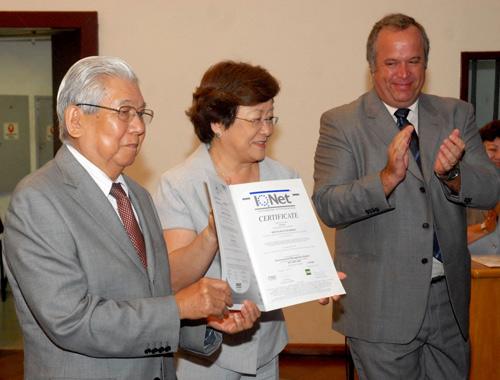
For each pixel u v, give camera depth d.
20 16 4.59
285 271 1.74
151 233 1.77
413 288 2.27
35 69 7.26
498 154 3.70
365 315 2.32
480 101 4.67
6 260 1.59
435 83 4.61
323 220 2.39
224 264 1.67
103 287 1.56
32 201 1.52
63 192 1.57
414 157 2.33
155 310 1.54
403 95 2.31
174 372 1.76
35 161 7.30
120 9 4.63
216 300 1.58
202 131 2.08
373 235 2.32
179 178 2.07
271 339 2.09
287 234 1.79
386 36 2.32
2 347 5.02
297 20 4.62
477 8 4.55
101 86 1.59
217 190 1.76
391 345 2.30
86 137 1.61
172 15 4.63
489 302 2.82
